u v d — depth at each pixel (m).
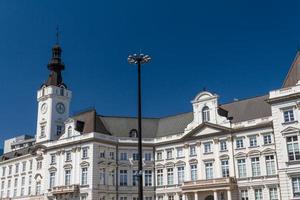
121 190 95.81
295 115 72.38
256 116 85.31
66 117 115.19
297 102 72.56
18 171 119.19
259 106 87.25
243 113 88.31
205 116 92.06
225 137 87.31
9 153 129.25
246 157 83.44
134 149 99.56
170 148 96.69
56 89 114.75
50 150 103.38
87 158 94.56
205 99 92.50
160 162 97.62
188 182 88.19
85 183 93.19
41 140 110.75
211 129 89.69
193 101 94.44
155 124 106.31
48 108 112.56
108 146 97.69
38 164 109.62
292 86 74.31
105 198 93.12
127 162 98.25
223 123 88.19
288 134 72.25
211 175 87.75
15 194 117.38
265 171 80.25
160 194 95.19
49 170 101.69
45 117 112.50
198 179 89.25
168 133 100.50
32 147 113.06
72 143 98.12
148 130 104.12
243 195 82.25
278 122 74.00
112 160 97.25
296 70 76.62
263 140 82.00
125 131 102.88
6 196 121.06
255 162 82.31
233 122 87.38
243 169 83.56
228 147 86.31
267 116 83.12
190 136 92.81
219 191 83.75
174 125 101.69
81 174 94.38
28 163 115.50
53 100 113.38
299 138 71.00
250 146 83.44
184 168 92.75
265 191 79.44
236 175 83.88
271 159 80.25
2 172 126.56
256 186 80.62
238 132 85.81
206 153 89.50
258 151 81.88
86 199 91.38
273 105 75.50
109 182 95.19
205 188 84.88
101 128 100.06
